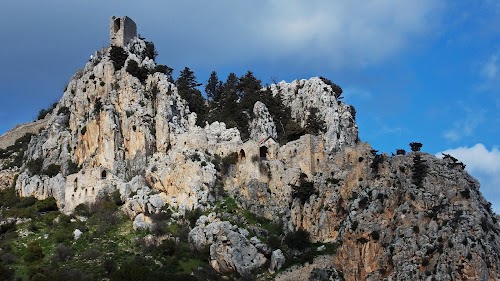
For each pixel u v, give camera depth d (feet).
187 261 543.39
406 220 520.42
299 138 634.43
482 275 474.08
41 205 628.28
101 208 609.01
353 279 515.91
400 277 488.02
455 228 497.87
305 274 525.75
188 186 595.47
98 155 646.33
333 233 568.41
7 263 544.62
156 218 583.58
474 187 542.57
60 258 550.77
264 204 588.91
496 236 507.30
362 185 578.25
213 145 633.61
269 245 545.85
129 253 553.23
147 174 618.85
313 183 597.52
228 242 540.93
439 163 555.69
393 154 588.09
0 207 644.27
